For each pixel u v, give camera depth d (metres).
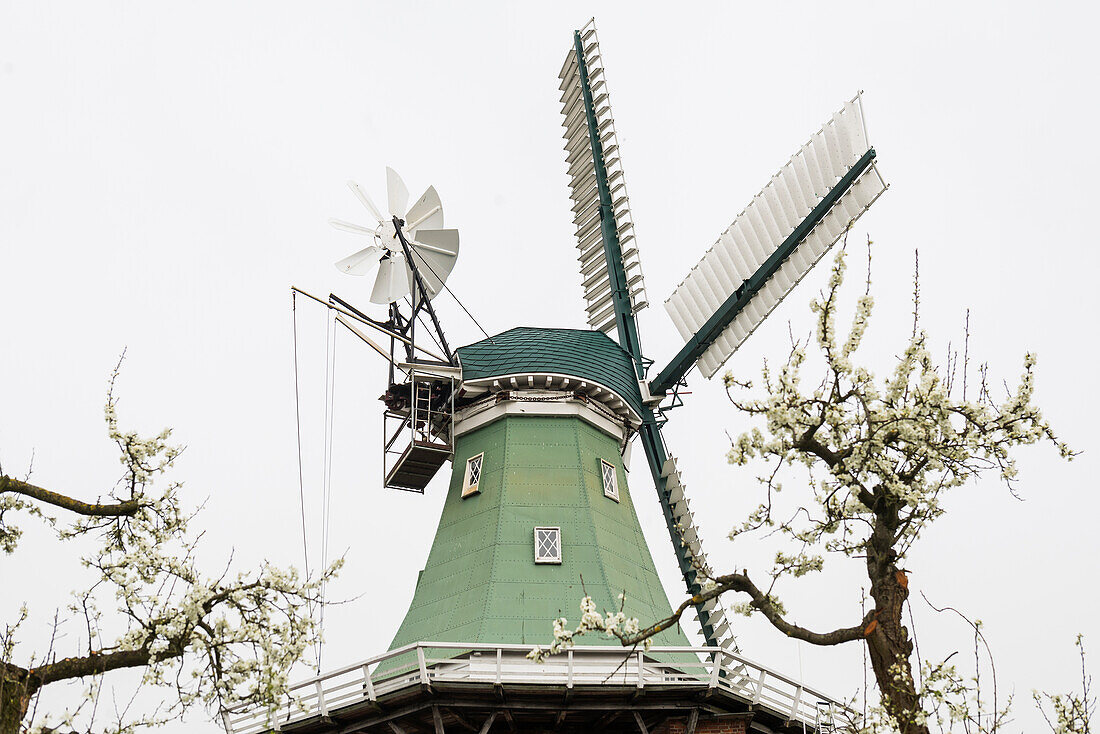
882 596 16.20
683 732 24.41
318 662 17.88
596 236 36.31
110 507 17.38
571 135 38.47
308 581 17.23
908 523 16.69
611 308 34.84
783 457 16.73
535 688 23.11
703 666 24.02
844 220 30.42
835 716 24.09
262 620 17.06
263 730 23.66
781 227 31.59
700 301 33.50
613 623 16.95
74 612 16.66
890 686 15.73
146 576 16.94
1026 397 16.09
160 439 17.97
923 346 16.55
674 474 31.19
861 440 16.47
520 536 27.62
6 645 15.04
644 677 24.28
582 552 27.42
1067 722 17.55
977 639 15.83
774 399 16.56
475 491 29.12
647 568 28.86
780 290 31.36
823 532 16.56
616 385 31.08
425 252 32.12
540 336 31.44
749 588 16.78
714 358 32.59
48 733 14.63
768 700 24.84
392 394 30.16
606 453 30.33
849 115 30.31
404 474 29.91
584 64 38.31
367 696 23.44
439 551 28.72
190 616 16.44
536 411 30.02
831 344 16.58
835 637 16.17
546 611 26.08
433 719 23.22
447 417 30.58
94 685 15.46
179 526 17.59
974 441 16.06
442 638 26.11
